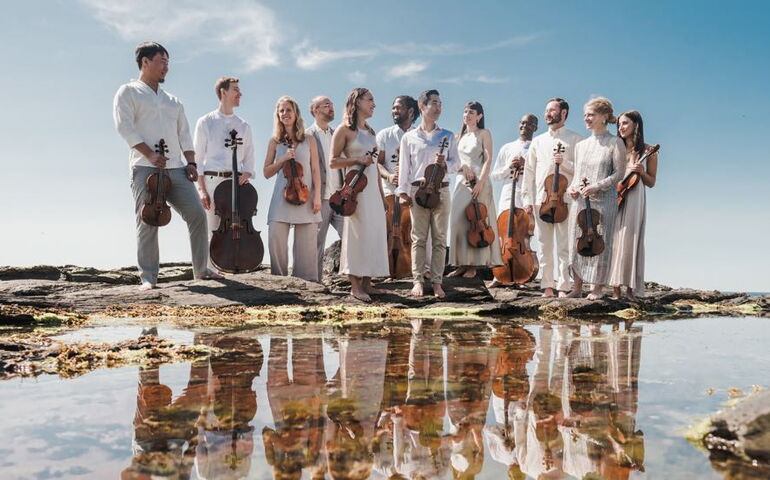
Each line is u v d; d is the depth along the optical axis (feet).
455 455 4.26
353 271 19.71
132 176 19.66
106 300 18.54
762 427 4.50
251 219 20.99
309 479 3.75
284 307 18.22
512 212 23.98
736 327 14.34
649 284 30.96
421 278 20.76
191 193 20.30
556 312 18.86
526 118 25.94
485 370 7.80
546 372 7.66
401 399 6.04
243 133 22.45
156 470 3.93
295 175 21.40
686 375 7.48
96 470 3.93
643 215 20.39
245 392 6.38
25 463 4.09
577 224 20.40
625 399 6.08
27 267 25.62
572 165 22.00
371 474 3.84
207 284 20.33
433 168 19.65
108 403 5.92
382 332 12.70
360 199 19.69
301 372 7.63
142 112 19.30
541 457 4.21
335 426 5.01
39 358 8.80
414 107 24.36
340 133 19.17
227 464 4.03
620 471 3.94
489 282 25.85
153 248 20.10
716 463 4.05
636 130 19.95
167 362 8.54
